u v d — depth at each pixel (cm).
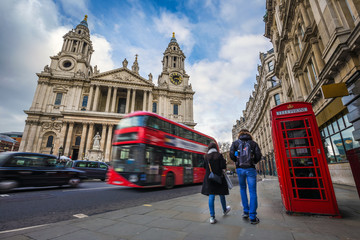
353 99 526
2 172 772
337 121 1027
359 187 374
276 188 1002
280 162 457
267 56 3241
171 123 1294
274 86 2870
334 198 395
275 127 487
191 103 5784
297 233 292
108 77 5147
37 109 4700
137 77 5381
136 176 974
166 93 5656
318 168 427
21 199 682
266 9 2253
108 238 291
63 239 290
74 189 1016
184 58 6681
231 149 433
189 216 417
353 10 714
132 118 1134
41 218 461
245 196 396
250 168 384
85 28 6209
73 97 4912
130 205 620
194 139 1511
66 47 5562
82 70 5338
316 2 923
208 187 378
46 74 4925
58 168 977
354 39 650
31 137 4469
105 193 901
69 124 4316
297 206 415
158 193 937
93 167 1739
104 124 4403
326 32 862
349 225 328
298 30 1373
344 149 981
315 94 1116
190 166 1379
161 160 1123
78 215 479
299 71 1391
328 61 808
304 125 463
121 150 1078
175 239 279
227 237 281
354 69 691
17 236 305
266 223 350
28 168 858
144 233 310
